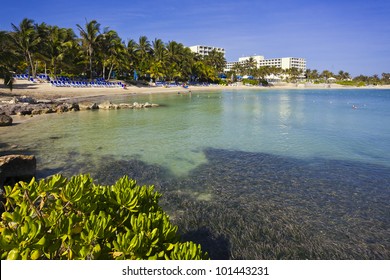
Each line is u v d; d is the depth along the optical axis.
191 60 95.56
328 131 18.97
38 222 2.70
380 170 10.71
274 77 164.12
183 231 6.38
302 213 7.34
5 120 19.59
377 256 5.62
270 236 6.27
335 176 10.07
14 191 3.32
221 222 6.82
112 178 9.61
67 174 9.88
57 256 2.84
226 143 14.95
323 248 5.86
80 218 3.01
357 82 172.50
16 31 52.94
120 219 3.43
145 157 12.12
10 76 34.72
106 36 63.84
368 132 18.67
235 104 41.84
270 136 16.97
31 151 12.77
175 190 8.68
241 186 9.09
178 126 20.33
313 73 185.50
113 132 17.62
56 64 58.41
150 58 83.75
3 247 2.48
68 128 18.92
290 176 10.05
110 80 74.38
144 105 34.34
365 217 7.17
